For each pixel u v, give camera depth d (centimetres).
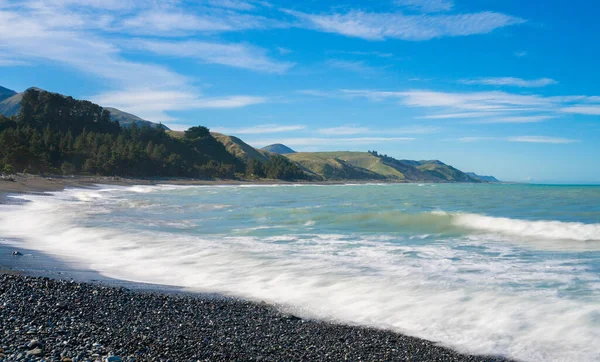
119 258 1602
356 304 1085
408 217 2845
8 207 3139
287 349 805
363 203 4522
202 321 946
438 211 3278
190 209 3547
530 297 1084
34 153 9612
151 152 14862
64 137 13812
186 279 1328
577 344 813
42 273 1305
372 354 793
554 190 7919
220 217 2961
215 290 1212
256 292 1194
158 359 694
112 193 5894
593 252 1697
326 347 821
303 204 4316
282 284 1266
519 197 5409
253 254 1681
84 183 8150
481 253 1705
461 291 1155
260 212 3294
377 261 1555
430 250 1780
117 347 730
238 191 7856
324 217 2928
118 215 2906
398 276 1330
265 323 951
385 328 929
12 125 13362
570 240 2008
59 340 730
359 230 2381
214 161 18162
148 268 1458
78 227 2289
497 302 1054
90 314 922
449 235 2208
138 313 964
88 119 17012
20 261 1473
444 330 909
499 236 2167
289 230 2367
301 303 1098
